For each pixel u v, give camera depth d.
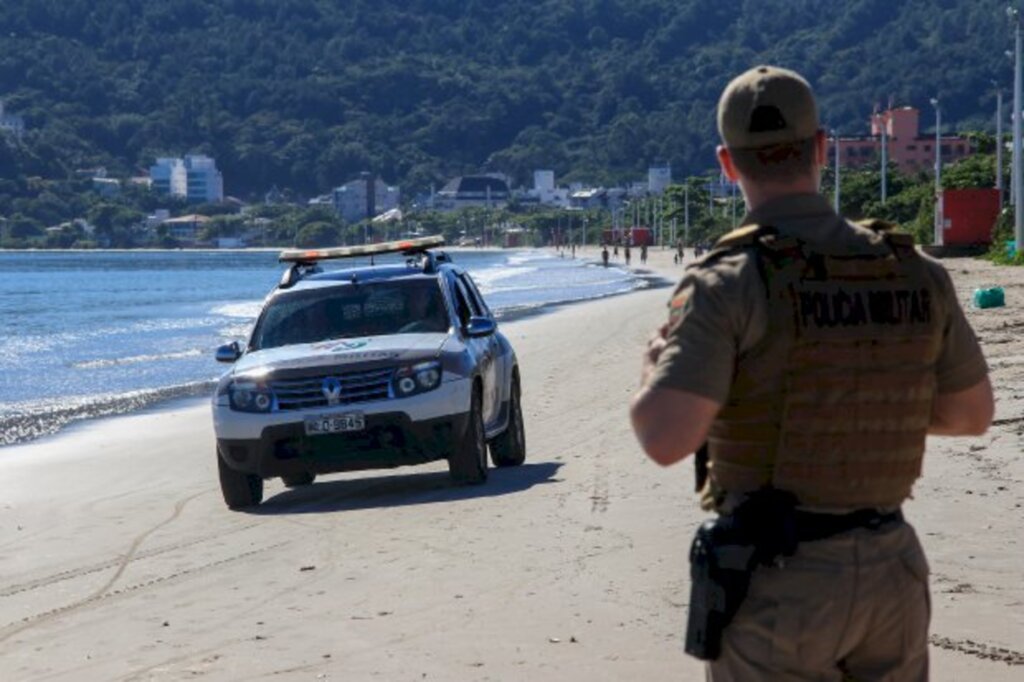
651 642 11.53
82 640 12.89
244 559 16.22
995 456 19.20
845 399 5.50
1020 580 12.73
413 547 16.00
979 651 10.80
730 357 5.47
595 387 35.28
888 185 190.50
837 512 5.55
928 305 5.66
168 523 19.45
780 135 5.68
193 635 12.76
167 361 58.31
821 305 5.49
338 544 16.62
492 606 12.98
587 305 88.19
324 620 12.93
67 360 60.47
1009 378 28.09
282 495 21.83
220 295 140.12
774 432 5.50
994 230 108.38
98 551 17.53
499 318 78.56
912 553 5.64
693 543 5.71
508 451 22.88
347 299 22.17
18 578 16.11
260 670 11.44
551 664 11.09
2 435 34.75
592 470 21.06
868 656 5.71
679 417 5.41
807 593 5.48
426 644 11.86
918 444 5.67
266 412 20.19
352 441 20.14
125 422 36.31
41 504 22.44
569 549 15.19
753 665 5.56
